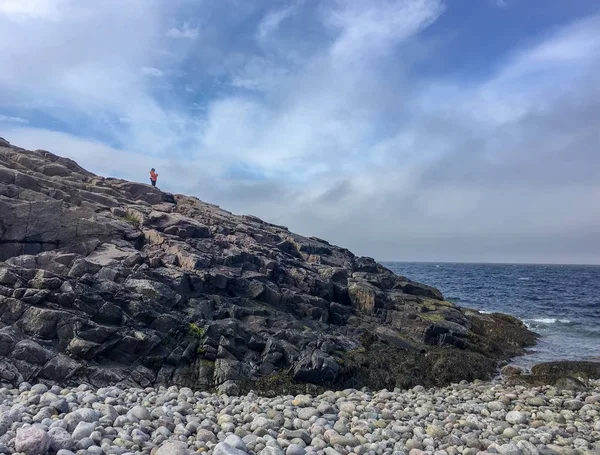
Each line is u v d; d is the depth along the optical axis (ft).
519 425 41.47
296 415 40.45
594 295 215.72
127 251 77.77
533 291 237.04
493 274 444.55
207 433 31.96
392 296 108.88
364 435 35.53
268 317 73.20
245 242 104.27
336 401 50.06
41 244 73.41
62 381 48.52
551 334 113.80
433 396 55.26
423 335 87.04
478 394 58.03
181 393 47.80
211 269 79.61
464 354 78.13
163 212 104.73
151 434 31.60
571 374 70.64
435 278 359.87
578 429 41.22
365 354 70.59
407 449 33.04
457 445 34.42
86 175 124.57
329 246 145.07
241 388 55.06
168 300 65.05
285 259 103.55
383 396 53.16
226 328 62.59
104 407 35.40
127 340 55.36
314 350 65.05
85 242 76.18
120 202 105.91
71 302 56.75
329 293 96.02
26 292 55.06
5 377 46.42
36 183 87.25
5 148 114.42
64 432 27.07
